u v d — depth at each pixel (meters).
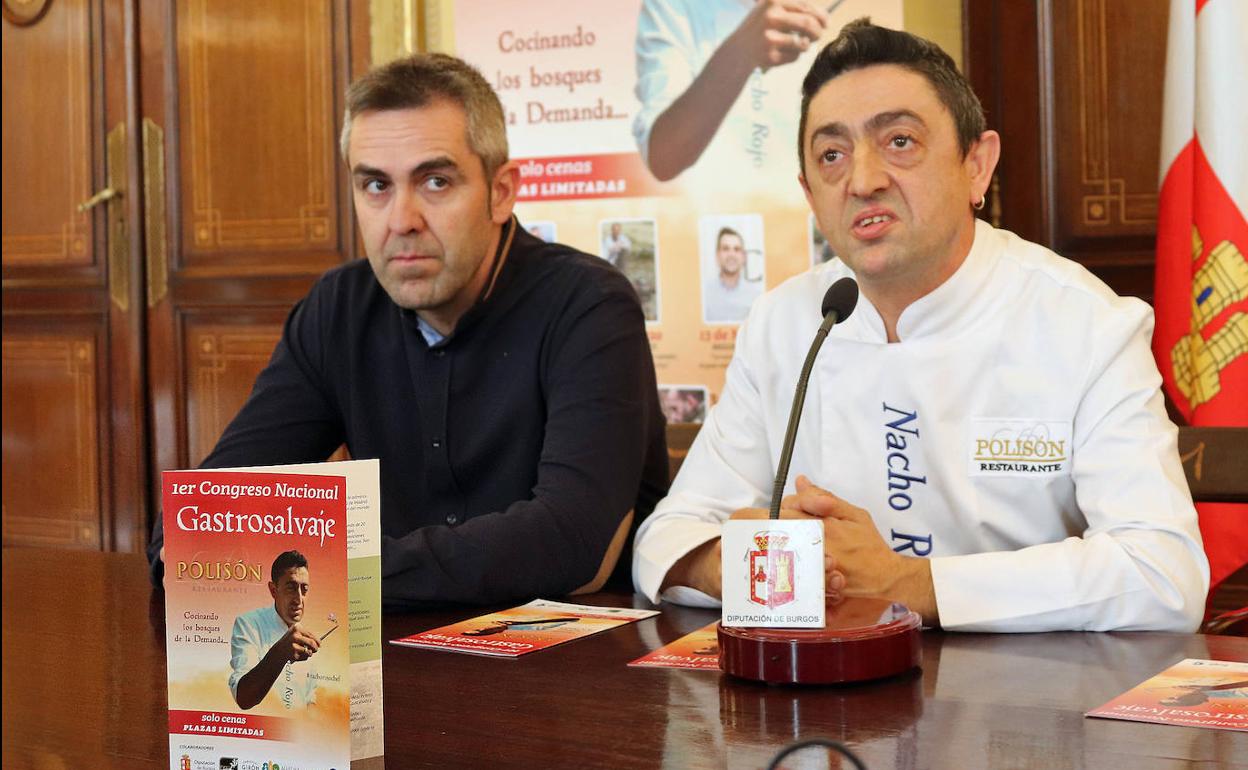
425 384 1.96
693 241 3.67
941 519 1.67
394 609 1.50
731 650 1.12
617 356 1.86
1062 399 1.60
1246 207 2.55
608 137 3.72
